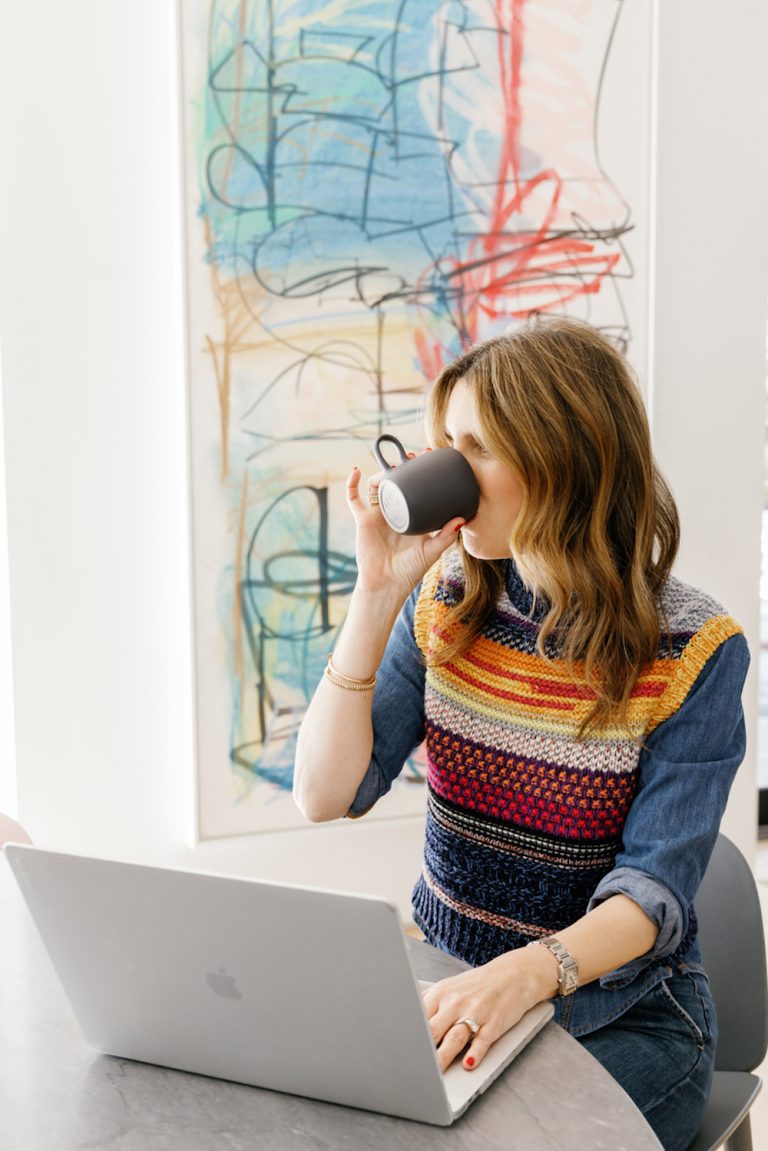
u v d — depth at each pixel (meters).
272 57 2.46
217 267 2.48
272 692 2.63
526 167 2.69
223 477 2.54
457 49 2.60
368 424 2.64
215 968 0.85
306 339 2.57
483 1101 0.88
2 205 2.38
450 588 1.42
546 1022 1.01
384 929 0.77
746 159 2.88
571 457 1.25
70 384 2.47
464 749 1.36
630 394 1.29
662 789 1.25
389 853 2.81
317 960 0.81
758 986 1.36
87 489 2.51
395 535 1.33
